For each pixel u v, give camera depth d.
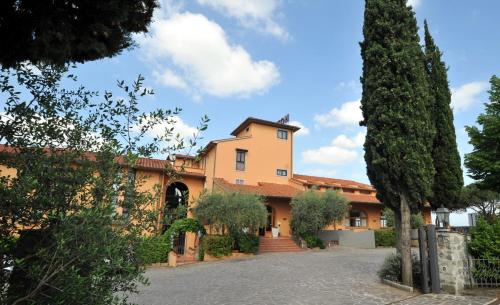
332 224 24.19
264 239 22.52
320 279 11.14
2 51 3.26
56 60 3.34
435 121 12.36
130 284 3.15
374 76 10.48
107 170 3.12
